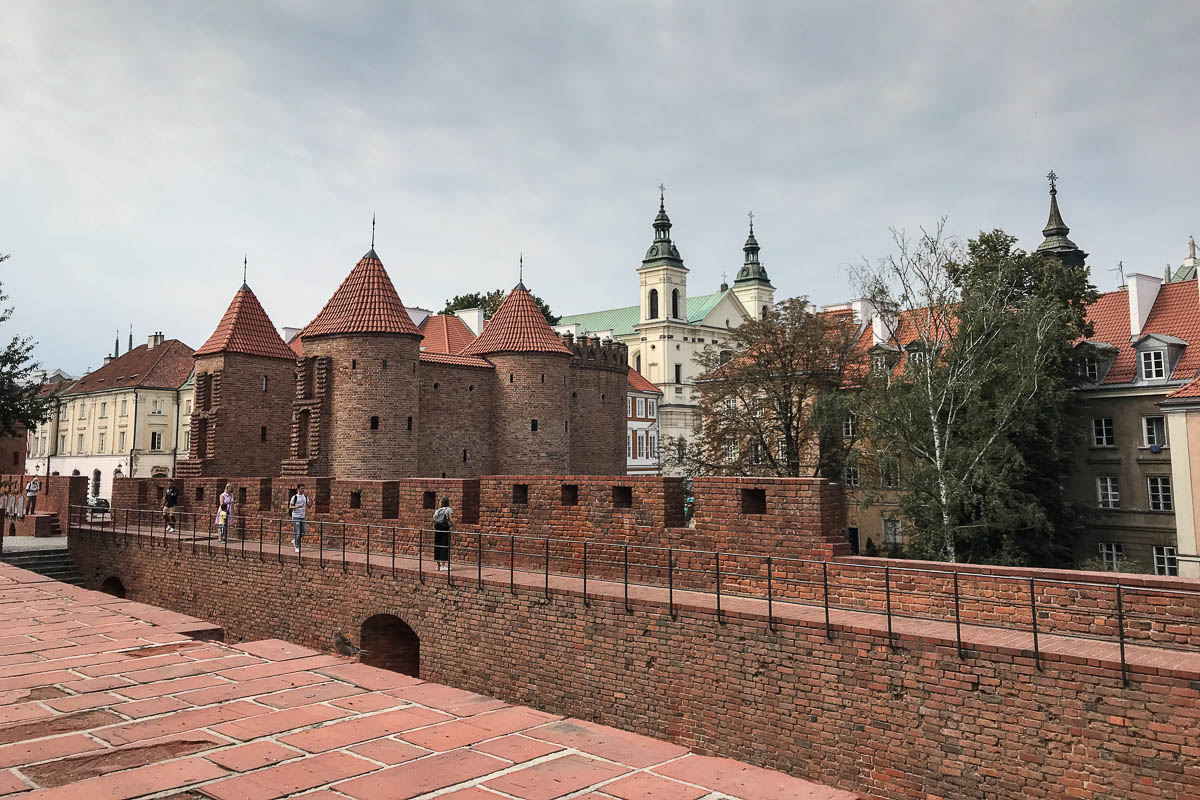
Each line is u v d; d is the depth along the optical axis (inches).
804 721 484.1
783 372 1708.9
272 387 1665.8
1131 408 1531.7
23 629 344.2
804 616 499.2
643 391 3659.0
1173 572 1460.4
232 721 210.8
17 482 1829.5
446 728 204.2
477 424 1791.3
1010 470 1311.5
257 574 938.1
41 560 1288.1
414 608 741.9
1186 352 1518.2
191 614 1037.2
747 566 600.4
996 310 1314.0
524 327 1844.2
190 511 1306.6
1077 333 1471.5
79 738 199.5
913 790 441.1
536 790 163.8
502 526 795.4
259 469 1635.1
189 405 2945.4
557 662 618.8
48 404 1835.6
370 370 1517.0
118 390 3011.8
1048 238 1962.4
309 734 200.1
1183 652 406.6
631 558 678.5
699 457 1850.4
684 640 543.2
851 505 1672.0
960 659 429.1
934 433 1282.0
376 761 181.3
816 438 1733.5
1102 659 387.5
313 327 1563.7
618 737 198.1
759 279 4562.0
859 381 1696.6
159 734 201.3
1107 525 1542.8
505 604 660.1
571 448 2071.9
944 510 1249.4
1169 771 367.6
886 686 453.7
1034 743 404.5
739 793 163.5
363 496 978.1
